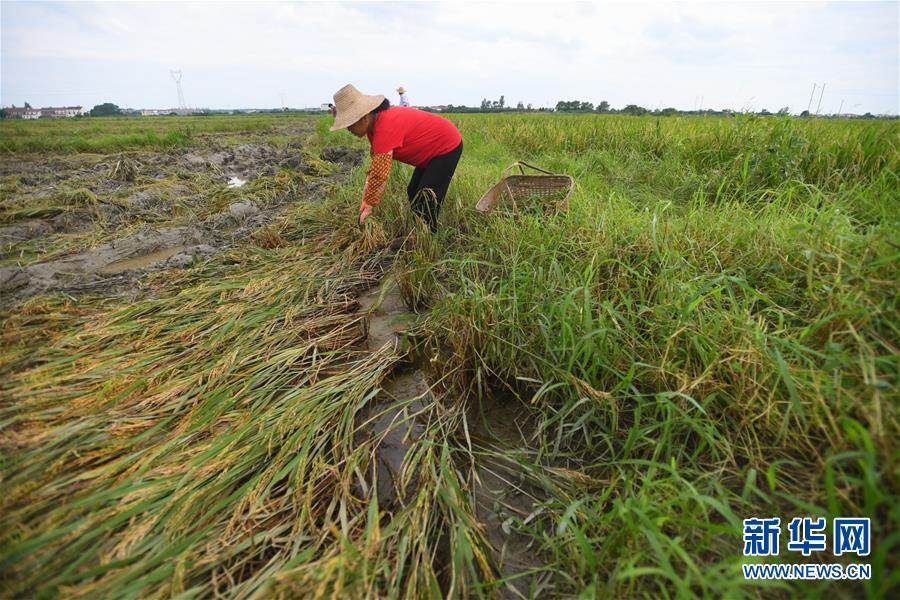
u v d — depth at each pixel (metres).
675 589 1.35
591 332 1.98
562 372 2.12
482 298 2.45
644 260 2.65
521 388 2.39
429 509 1.74
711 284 2.24
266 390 2.38
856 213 3.08
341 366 2.66
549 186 4.75
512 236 3.31
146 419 2.17
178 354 2.64
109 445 2.00
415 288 3.28
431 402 2.38
